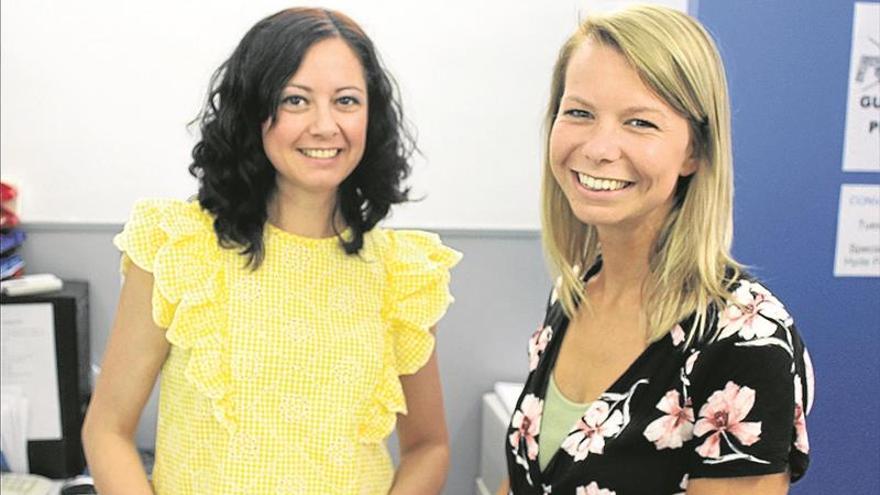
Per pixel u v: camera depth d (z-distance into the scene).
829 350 1.68
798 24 1.59
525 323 2.28
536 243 2.25
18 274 2.08
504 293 2.26
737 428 0.96
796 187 1.63
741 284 1.03
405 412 1.38
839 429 1.70
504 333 2.28
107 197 2.14
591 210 1.05
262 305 1.27
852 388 1.69
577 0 2.17
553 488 1.10
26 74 2.08
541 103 2.21
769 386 0.95
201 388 1.23
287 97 1.21
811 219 1.64
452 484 2.32
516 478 1.20
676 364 1.03
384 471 1.38
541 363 1.23
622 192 1.03
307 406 1.27
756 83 1.60
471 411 2.30
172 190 2.15
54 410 2.03
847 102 1.61
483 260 2.24
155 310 1.25
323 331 1.29
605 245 1.15
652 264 1.10
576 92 1.04
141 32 2.09
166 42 2.10
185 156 2.14
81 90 2.10
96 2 2.07
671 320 1.04
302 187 1.27
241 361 1.25
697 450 1.00
